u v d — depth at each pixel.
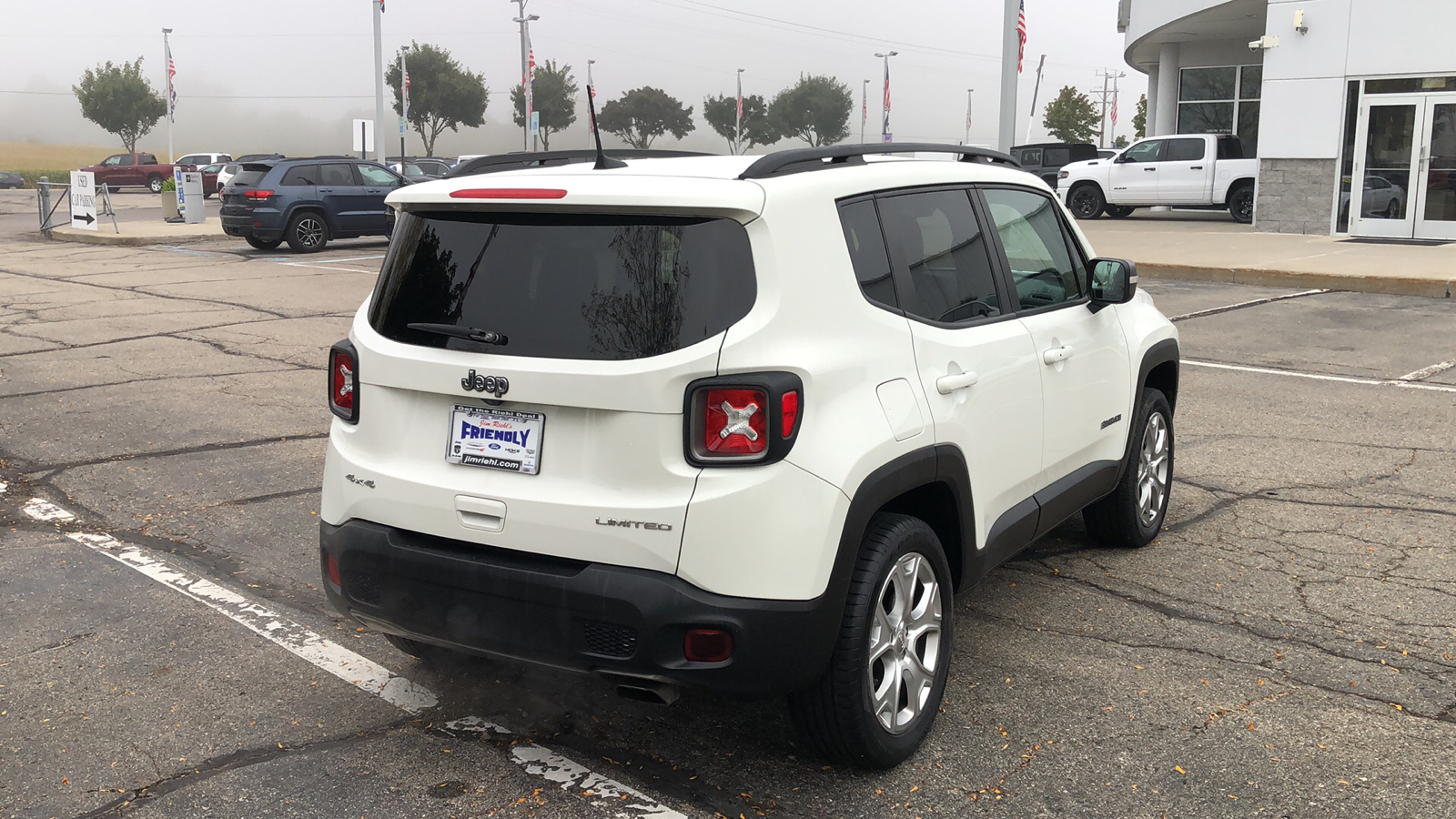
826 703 3.15
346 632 4.40
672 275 2.96
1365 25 19.98
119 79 82.69
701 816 3.13
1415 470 6.63
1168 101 29.17
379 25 32.00
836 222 3.25
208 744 3.54
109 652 4.21
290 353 10.49
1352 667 4.05
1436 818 3.09
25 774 3.35
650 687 3.02
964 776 3.33
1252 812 3.13
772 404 2.90
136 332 11.68
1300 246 18.95
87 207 25.16
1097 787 3.26
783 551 2.93
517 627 3.08
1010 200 4.34
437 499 3.19
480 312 3.15
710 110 102.62
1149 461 5.33
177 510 5.89
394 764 3.41
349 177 22.31
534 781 3.32
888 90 68.94
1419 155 19.81
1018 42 16.19
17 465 6.72
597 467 2.99
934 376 3.46
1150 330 5.18
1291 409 8.23
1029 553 5.28
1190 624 4.45
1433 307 13.26
